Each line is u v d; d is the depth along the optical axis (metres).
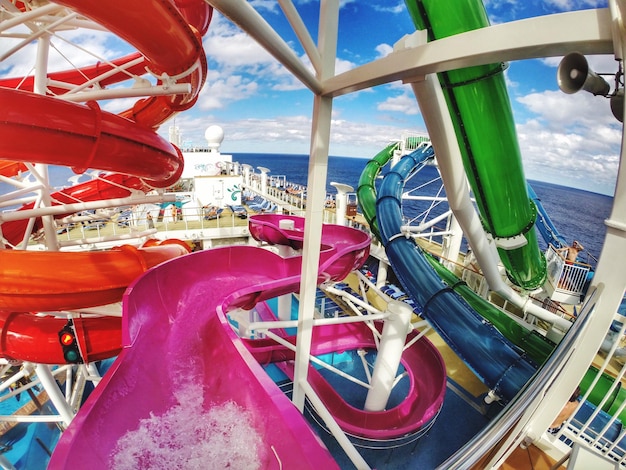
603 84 2.31
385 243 9.20
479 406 9.54
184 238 19.36
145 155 6.11
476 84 4.67
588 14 1.88
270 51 2.75
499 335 6.81
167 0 3.92
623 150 2.61
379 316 7.48
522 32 2.08
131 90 5.61
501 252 8.43
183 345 5.45
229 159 33.56
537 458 4.48
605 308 3.12
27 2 5.88
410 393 8.66
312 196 4.71
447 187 5.31
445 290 7.41
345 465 7.62
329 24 3.87
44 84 6.26
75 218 10.95
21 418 7.53
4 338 6.08
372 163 18.17
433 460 7.89
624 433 3.77
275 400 3.35
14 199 7.36
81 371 9.64
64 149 4.82
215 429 3.57
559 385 3.77
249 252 8.95
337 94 4.00
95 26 6.47
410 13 4.59
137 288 5.48
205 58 5.78
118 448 3.11
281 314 12.76
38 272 5.47
